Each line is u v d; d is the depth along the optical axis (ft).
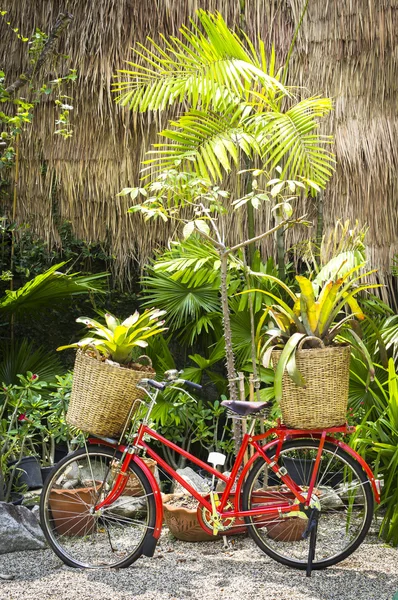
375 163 18.30
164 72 15.28
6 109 19.44
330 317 11.95
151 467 15.72
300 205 18.61
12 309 17.56
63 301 19.25
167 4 18.69
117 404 11.42
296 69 18.49
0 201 19.85
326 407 11.44
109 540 12.42
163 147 18.90
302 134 14.98
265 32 18.53
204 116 14.88
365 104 18.38
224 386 18.65
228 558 12.33
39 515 13.16
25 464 15.99
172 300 18.04
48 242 19.75
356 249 15.84
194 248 16.44
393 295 18.35
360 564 11.93
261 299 16.88
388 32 18.22
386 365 13.48
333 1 18.34
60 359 20.57
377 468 12.69
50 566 11.78
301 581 11.14
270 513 11.66
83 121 19.27
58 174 19.45
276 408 16.08
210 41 14.88
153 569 11.69
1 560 12.03
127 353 12.05
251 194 13.07
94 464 15.87
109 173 19.29
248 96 16.42
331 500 14.23
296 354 11.44
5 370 17.94
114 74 18.88
